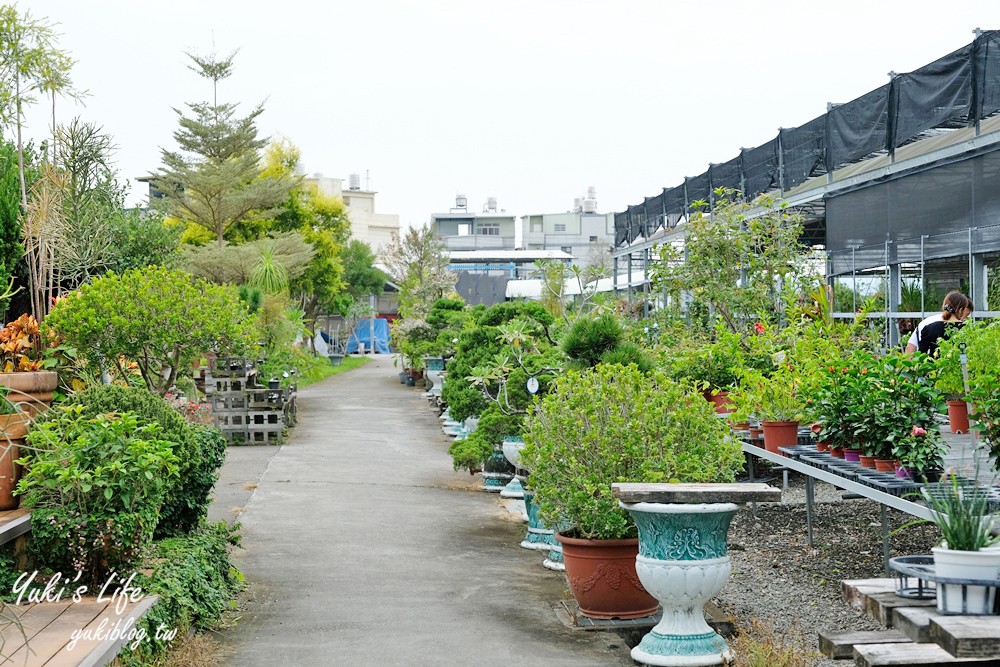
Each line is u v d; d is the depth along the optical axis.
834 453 6.61
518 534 8.88
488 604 6.38
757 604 6.38
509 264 59.59
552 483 6.15
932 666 3.18
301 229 42.31
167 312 9.14
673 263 15.71
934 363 6.14
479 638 5.59
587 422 6.11
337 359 41.91
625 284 24.56
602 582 5.84
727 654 5.06
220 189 33.59
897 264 11.33
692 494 5.00
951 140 10.37
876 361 6.31
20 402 6.07
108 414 5.89
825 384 6.62
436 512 9.93
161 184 34.47
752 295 12.38
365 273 54.97
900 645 3.29
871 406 6.02
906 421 5.82
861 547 7.61
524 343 10.60
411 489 11.38
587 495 5.85
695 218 13.02
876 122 11.35
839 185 12.46
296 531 8.83
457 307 23.97
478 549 8.19
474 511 10.05
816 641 5.50
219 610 5.90
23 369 7.28
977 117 9.50
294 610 6.20
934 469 5.78
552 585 6.92
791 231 12.84
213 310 9.50
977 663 3.17
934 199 10.50
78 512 5.31
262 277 30.30
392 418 20.03
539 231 79.12
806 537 8.12
